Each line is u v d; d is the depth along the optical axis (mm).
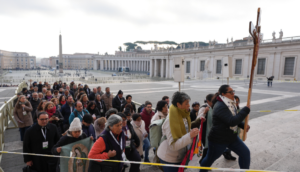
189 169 3641
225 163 3818
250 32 2293
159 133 2803
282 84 26094
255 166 3576
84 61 166375
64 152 3021
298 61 32188
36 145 3322
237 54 41312
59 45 69375
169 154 2518
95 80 47219
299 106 10242
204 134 3582
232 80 36312
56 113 5152
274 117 7438
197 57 51156
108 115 4039
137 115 4031
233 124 2459
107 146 2549
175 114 2387
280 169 3416
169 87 22906
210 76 43344
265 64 36938
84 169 3178
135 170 3305
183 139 2225
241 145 2764
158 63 69375
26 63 155125
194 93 16984
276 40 35406
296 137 5105
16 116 5363
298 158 3818
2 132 5137
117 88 21656
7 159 4480
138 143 3510
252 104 11078
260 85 24641
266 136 5242
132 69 123375
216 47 46156
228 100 2645
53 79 53000
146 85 25922
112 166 2590
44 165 3418
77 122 3129
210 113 3473
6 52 136750
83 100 6316
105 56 135500
